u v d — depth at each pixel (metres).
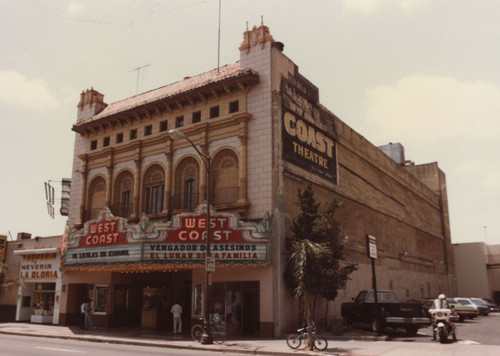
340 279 22.28
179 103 27.00
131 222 27.47
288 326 21.95
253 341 19.56
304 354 15.55
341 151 30.95
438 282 48.88
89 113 33.22
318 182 26.98
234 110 25.23
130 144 28.75
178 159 26.50
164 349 17.56
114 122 30.25
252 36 25.58
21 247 34.22
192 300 23.55
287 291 22.23
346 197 30.56
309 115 27.22
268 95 23.94
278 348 17.02
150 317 25.36
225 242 21.52
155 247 21.73
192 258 21.39
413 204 45.25
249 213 23.09
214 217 21.81
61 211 37.22
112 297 26.72
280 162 23.47
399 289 37.47
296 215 24.23
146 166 28.02
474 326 27.16
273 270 21.59
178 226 21.86
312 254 20.89
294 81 26.19
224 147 24.75
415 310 20.48
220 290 23.31
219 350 16.97
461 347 16.47
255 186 23.20
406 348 16.41
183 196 25.98
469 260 58.00
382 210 36.53
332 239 22.33
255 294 22.41
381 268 34.41
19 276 32.31
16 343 19.06
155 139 27.73
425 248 46.94
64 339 21.97
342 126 31.59
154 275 28.27
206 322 18.81
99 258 23.44
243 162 23.70
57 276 29.84
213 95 25.81
